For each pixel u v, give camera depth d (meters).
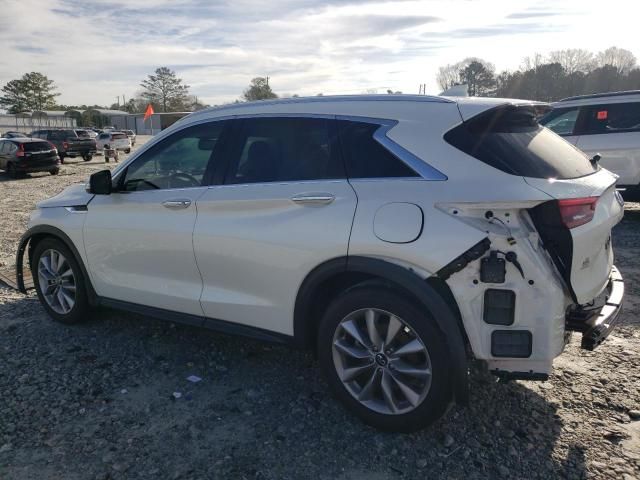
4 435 2.96
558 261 2.60
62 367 3.77
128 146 36.56
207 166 3.56
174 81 98.75
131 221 3.85
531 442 2.86
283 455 2.79
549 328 2.57
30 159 19.69
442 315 2.62
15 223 9.84
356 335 2.94
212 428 3.03
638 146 8.38
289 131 3.30
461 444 2.85
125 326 4.52
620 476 2.58
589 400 3.25
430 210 2.68
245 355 3.96
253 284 3.30
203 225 3.45
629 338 4.14
